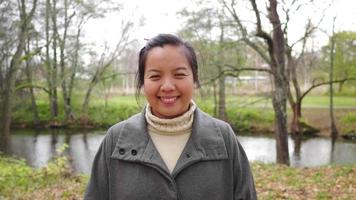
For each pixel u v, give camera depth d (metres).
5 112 21.98
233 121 29.19
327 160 19.70
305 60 28.97
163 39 2.00
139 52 2.09
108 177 2.13
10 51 22.39
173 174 1.96
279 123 16.70
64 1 30.92
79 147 23.36
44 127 32.62
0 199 7.71
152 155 1.99
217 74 15.53
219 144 2.04
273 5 15.74
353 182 8.77
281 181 9.13
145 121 2.10
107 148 2.12
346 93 40.22
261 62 20.70
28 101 32.66
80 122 32.66
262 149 22.53
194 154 1.99
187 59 2.00
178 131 2.02
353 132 27.14
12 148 23.08
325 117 30.34
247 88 25.39
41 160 19.64
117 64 34.47
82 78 32.94
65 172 10.47
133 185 1.99
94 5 31.81
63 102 34.84
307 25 18.91
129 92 39.56
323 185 8.53
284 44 16.62
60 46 30.27
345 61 27.14
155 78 1.99
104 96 35.12
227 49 15.27
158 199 1.95
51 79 28.98
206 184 1.99
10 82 22.11
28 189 8.55
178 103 1.99
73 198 7.77
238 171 2.13
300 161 19.55
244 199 2.13
